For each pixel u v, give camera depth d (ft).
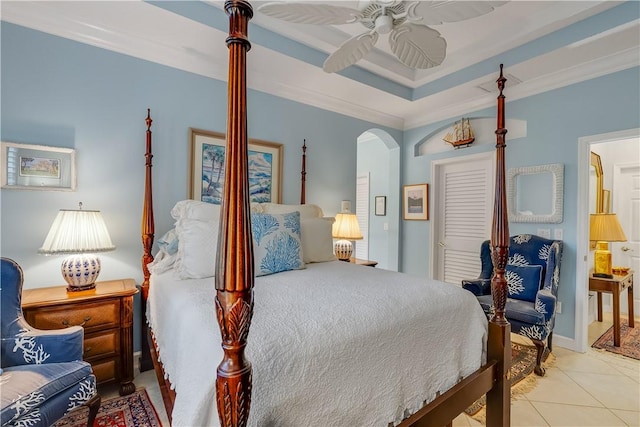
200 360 2.94
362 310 3.94
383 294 4.59
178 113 8.19
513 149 10.48
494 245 5.15
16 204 6.32
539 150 9.78
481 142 11.71
